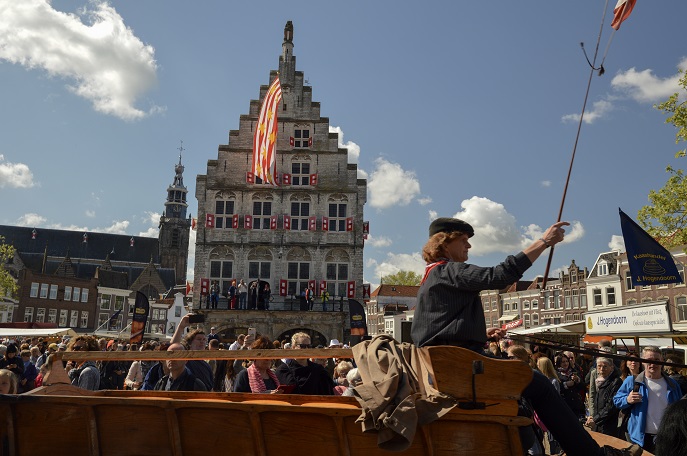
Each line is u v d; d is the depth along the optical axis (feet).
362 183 142.92
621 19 22.95
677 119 71.10
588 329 61.11
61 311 270.67
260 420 11.15
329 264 139.23
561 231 10.98
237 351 12.73
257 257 138.72
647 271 46.44
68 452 11.61
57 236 403.34
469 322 11.46
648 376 24.03
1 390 21.18
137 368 34.42
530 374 11.30
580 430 11.87
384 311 313.32
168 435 11.48
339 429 10.87
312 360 22.29
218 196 140.56
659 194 72.69
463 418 10.82
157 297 362.53
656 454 8.75
